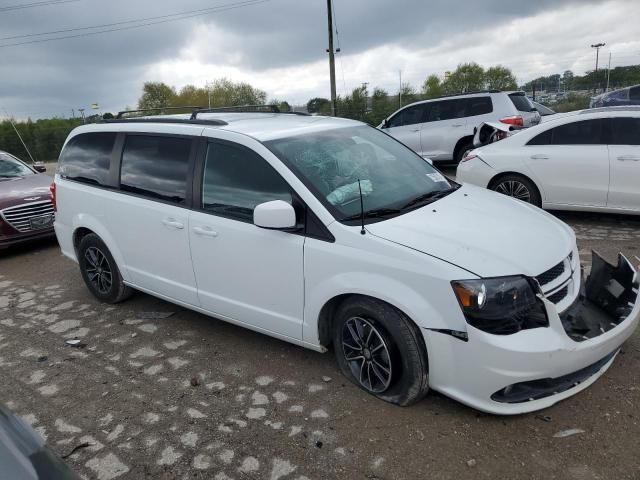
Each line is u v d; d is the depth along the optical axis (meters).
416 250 2.98
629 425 2.91
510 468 2.69
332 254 3.22
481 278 2.79
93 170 4.93
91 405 3.55
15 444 1.82
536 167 7.04
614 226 6.88
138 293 5.52
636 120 6.52
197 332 4.50
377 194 3.64
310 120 4.44
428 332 2.89
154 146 4.37
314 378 3.63
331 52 26.11
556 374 2.80
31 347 4.50
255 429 3.15
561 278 3.08
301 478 2.74
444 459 2.79
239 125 4.07
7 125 36.38
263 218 3.24
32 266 7.01
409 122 12.41
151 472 2.88
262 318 3.75
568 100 27.84
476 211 3.58
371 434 3.01
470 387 2.88
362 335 3.28
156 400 3.54
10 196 7.47
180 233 4.07
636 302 3.16
